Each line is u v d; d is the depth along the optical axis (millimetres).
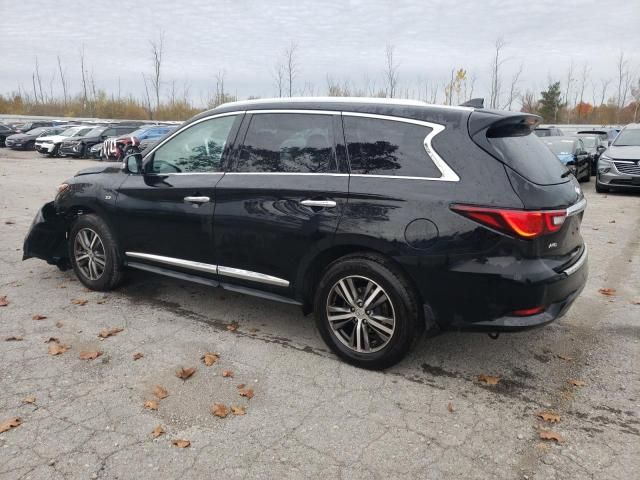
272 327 4348
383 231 3348
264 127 3992
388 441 2850
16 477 2520
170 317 4516
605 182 12703
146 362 3699
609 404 3236
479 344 4051
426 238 3240
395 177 3400
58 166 21219
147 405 3145
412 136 3424
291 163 3811
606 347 4012
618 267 6176
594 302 4977
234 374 3555
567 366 3711
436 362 3756
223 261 4129
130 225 4660
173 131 4500
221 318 4516
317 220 3582
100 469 2592
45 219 5258
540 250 3146
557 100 48031
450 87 36812
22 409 3080
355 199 3461
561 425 3010
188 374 3500
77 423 2959
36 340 4016
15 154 29109
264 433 2908
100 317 4488
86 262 5129
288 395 3303
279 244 3793
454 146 3287
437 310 3311
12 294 5020
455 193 3201
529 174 3225
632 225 8680
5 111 59000
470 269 3160
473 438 2885
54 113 58781
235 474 2576
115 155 23156
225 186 4016
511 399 3283
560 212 3189
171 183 4359
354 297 3594
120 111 55750
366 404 3209
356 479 2553
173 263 4453
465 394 3340
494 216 3086
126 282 5199
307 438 2869
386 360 3525
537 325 3166
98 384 3389
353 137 3605
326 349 3955
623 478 2578
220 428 2949
